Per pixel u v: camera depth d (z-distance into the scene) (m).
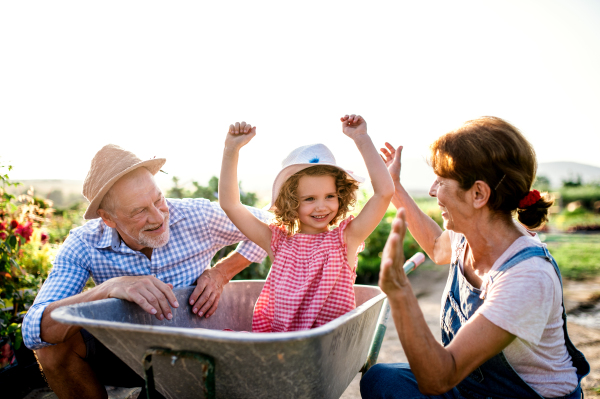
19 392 2.52
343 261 1.78
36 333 1.63
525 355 1.36
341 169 1.81
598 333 3.64
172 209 2.11
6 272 2.69
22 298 2.77
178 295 1.87
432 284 5.95
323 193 1.83
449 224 1.54
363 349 1.73
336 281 1.76
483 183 1.39
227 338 0.98
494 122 1.44
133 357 1.25
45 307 1.65
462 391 1.53
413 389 1.53
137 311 1.65
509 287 1.28
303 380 1.19
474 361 1.23
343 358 1.42
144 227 1.88
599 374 2.76
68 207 5.82
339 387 1.52
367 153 1.77
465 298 1.52
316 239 1.85
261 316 1.86
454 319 1.58
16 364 2.55
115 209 1.83
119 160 1.83
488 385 1.44
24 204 3.19
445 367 1.18
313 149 1.86
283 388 1.20
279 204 1.91
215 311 2.11
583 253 8.48
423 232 2.07
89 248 1.97
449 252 1.93
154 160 1.91
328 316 1.74
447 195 1.47
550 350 1.40
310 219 1.85
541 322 1.26
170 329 1.03
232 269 2.15
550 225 15.25
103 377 1.97
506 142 1.37
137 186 1.82
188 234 2.10
